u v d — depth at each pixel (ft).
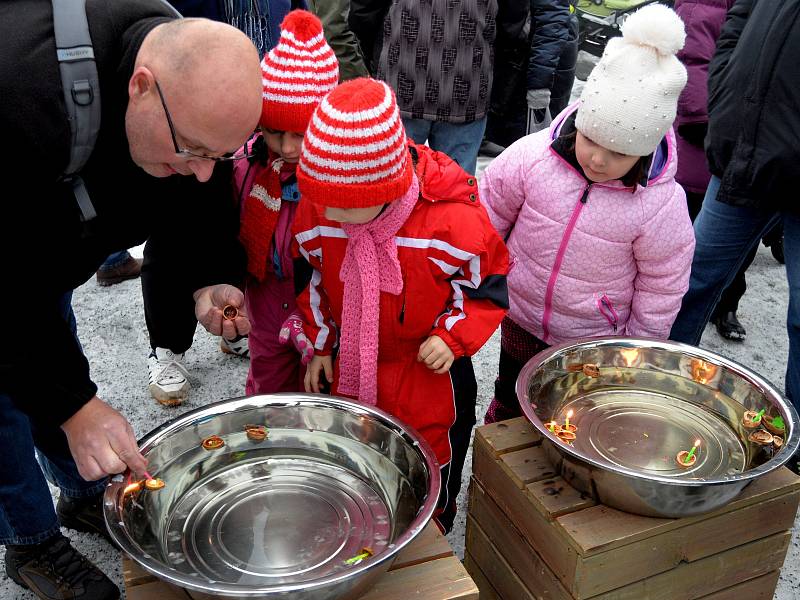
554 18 10.71
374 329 5.30
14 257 4.13
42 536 5.96
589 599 4.91
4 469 5.57
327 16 9.34
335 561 4.34
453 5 9.80
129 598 4.15
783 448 4.78
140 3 4.06
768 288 12.17
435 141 10.98
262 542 4.46
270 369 6.66
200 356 9.73
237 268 5.79
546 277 6.40
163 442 4.77
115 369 9.40
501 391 7.39
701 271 8.06
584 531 4.77
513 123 13.71
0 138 3.69
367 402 5.53
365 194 4.49
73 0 3.79
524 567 5.39
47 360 4.35
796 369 7.53
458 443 6.01
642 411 5.73
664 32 5.20
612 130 5.36
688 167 9.31
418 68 10.12
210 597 3.64
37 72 3.68
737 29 7.27
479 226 5.14
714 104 7.41
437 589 4.32
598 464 4.68
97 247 4.71
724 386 5.70
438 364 5.27
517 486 5.22
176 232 5.32
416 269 5.16
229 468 4.99
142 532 4.37
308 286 5.81
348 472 5.01
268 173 5.68
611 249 6.10
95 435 4.39
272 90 5.17
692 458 5.23
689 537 5.02
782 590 6.65
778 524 5.37
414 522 4.05
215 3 7.50
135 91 3.84
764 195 7.05
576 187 6.05
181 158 4.08
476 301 5.35
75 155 3.94
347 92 4.46
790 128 6.67
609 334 6.55
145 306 5.91
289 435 5.16
